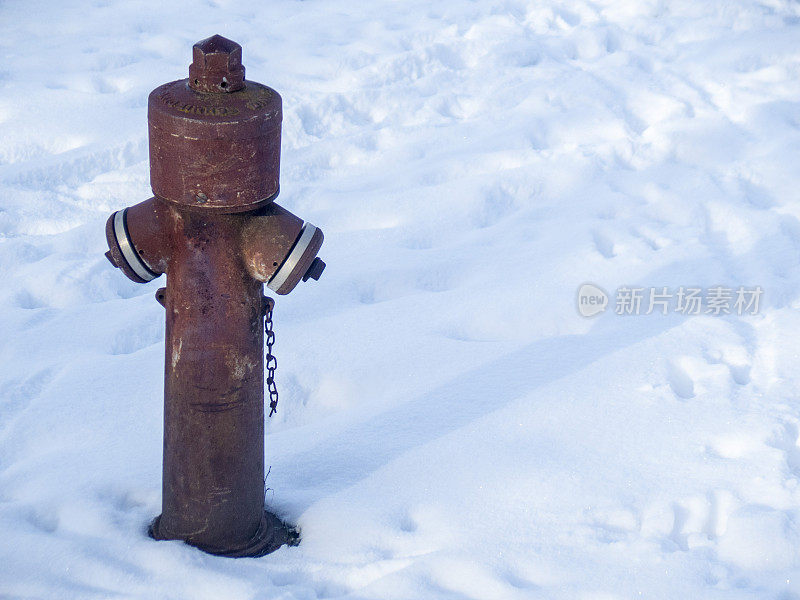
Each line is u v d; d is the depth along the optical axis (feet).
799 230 17.06
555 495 10.82
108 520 10.41
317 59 24.32
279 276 9.29
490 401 12.69
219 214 9.04
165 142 8.78
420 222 17.69
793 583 9.50
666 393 12.65
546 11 27.32
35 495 10.98
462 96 22.85
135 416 12.59
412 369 13.47
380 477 11.30
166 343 9.77
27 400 12.92
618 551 9.96
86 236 16.92
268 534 10.41
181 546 9.99
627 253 16.28
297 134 20.99
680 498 10.73
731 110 21.89
